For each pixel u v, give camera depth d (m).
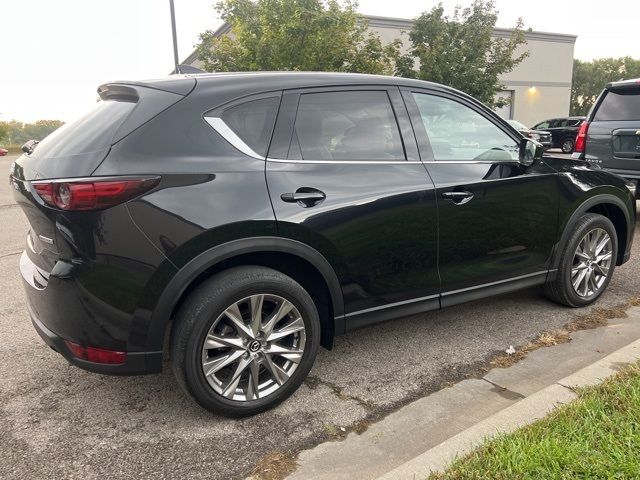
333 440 2.46
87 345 2.33
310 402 2.79
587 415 2.30
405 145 3.06
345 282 2.81
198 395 2.47
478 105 3.46
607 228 3.93
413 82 3.21
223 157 2.49
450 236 3.13
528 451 2.06
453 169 3.16
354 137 2.91
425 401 2.78
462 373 3.07
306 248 2.63
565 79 29.27
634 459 1.98
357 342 3.51
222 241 2.40
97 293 2.26
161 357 2.41
